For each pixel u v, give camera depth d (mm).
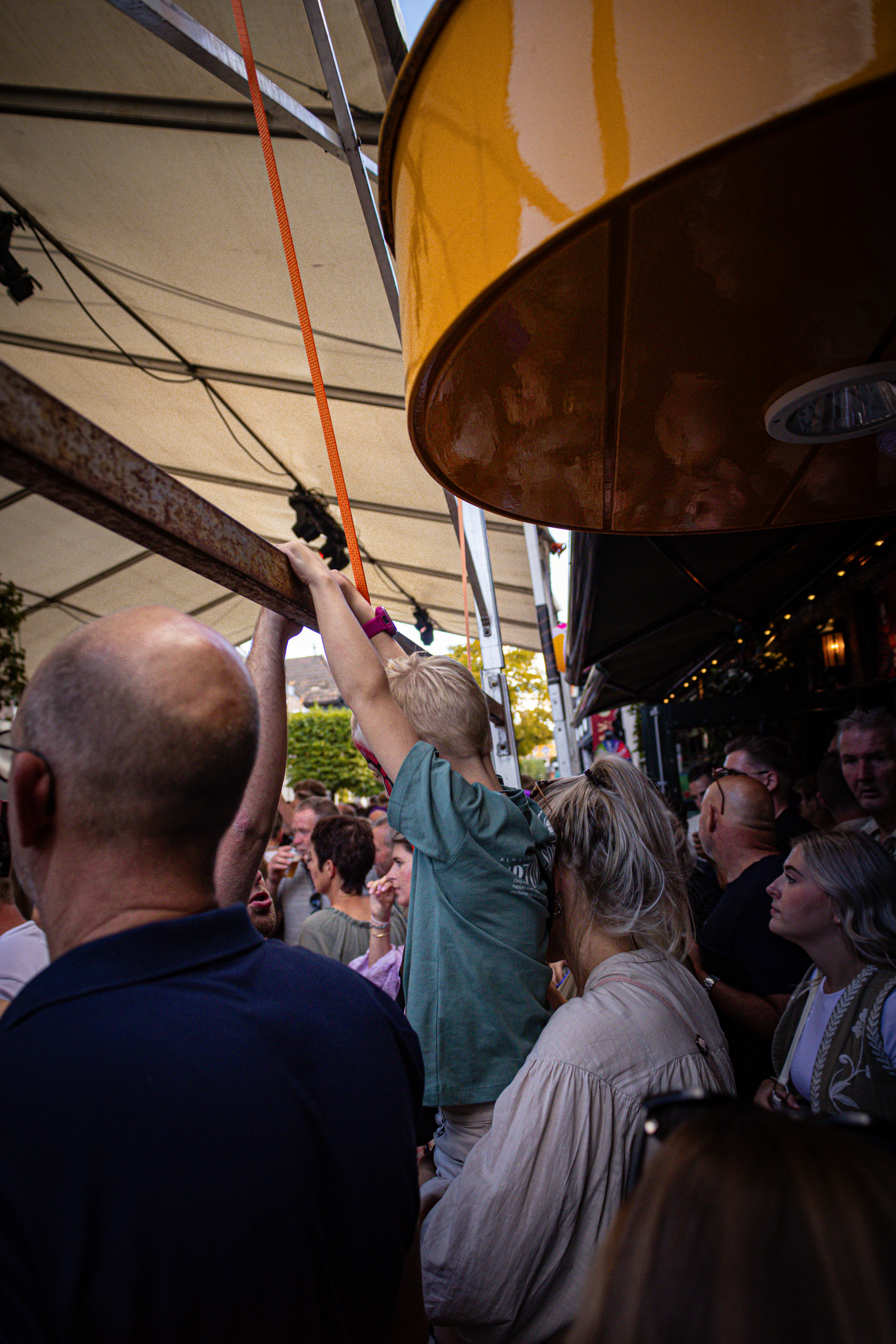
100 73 2361
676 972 1279
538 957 1230
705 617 5016
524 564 5898
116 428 4988
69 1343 534
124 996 652
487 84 660
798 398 801
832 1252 354
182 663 688
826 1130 407
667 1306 371
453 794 1129
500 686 3062
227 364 3947
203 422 4688
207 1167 602
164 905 709
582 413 868
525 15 630
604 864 1290
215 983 714
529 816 1284
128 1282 551
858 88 522
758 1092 1746
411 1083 937
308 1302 656
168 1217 573
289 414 4301
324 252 2920
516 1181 1043
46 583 6133
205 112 2398
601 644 4879
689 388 819
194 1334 574
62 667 681
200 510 683
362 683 1058
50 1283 539
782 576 4238
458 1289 1054
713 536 3301
